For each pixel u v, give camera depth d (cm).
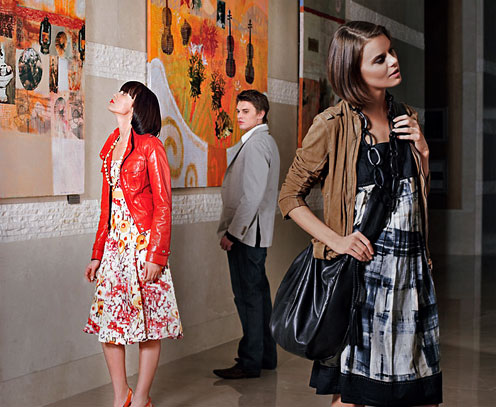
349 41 222
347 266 223
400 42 887
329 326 221
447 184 1178
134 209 340
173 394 408
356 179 225
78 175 398
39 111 373
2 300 359
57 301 392
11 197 361
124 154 340
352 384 223
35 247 377
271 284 596
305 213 232
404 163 227
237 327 559
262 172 428
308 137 230
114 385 351
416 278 225
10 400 363
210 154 516
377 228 221
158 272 339
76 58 395
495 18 1227
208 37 509
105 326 339
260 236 436
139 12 451
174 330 347
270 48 594
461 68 1162
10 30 355
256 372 444
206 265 521
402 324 222
